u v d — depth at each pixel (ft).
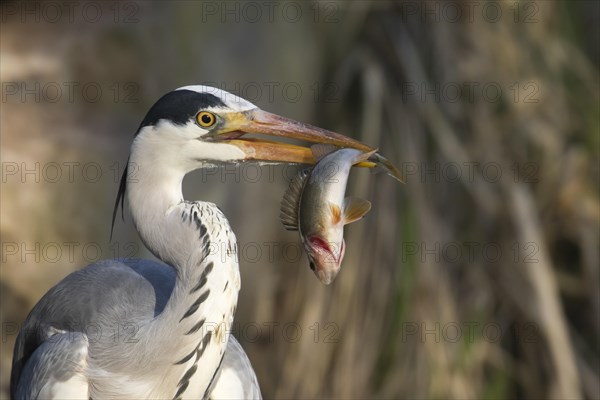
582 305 37.47
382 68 36.94
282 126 20.47
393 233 35.37
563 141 37.45
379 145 36.11
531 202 36.24
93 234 41.68
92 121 44.19
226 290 19.70
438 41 36.88
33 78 45.47
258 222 36.50
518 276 35.73
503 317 35.83
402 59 36.65
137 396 19.88
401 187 35.63
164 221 20.06
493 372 35.53
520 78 37.22
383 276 35.27
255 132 20.36
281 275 36.40
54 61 45.73
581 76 38.27
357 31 37.22
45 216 41.52
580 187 37.17
